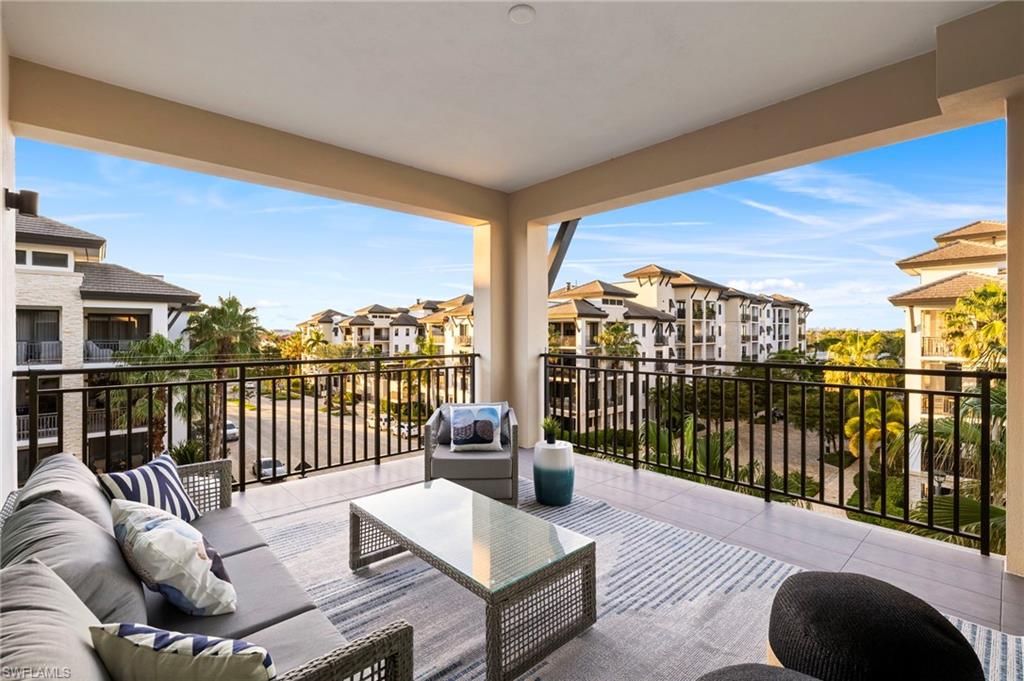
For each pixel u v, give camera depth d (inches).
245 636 48.9
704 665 65.7
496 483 120.3
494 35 93.1
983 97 87.7
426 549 70.8
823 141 112.7
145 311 374.9
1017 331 86.8
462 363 203.5
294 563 93.6
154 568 51.1
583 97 117.6
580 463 166.7
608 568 92.6
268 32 91.8
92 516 54.1
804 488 121.3
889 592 52.5
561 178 174.4
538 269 194.7
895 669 43.4
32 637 26.7
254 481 140.6
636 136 140.7
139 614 43.4
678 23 89.2
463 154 154.7
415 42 95.3
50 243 312.5
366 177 153.6
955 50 86.8
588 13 86.4
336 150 147.3
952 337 260.4
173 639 32.8
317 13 86.1
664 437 212.2
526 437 191.6
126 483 70.1
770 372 126.9
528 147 148.8
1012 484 88.4
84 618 33.9
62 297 321.4
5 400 90.5
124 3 82.8
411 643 40.7
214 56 100.0
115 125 111.3
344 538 105.1
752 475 132.0
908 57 100.3
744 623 75.0
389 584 86.1
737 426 135.9
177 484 78.4
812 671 46.4
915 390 103.0
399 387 175.5
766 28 90.7
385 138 141.8
